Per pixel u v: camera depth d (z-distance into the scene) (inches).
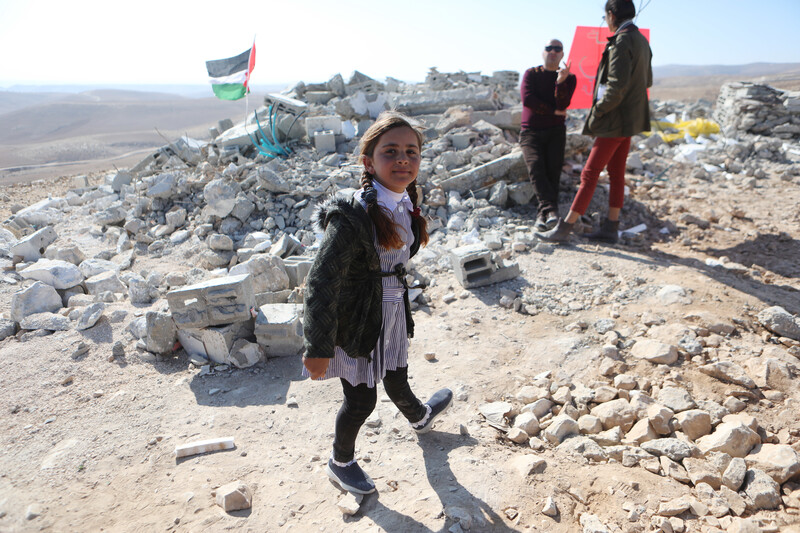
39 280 171.8
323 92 384.2
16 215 273.7
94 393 123.1
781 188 271.0
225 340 131.7
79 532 83.7
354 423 85.7
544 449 101.8
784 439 99.2
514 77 439.8
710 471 92.0
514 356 134.6
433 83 406.3
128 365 134.8
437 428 109.0
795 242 201.9
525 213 235.1
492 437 105.9
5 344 144.6
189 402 119.8
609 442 102.1
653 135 358.3
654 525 81.9
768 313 136.1
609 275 174.2
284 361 136.3
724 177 292.8
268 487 93.0
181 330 136.6
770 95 373.1
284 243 196.5
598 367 127.0
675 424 104.1
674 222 228.8
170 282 182.1
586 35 298.0
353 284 75.5
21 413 116.6
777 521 81.5
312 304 69.7
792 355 124.6
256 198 235.6
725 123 407.5
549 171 216.1
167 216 234.7
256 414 114.6
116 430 110.0
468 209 230.4
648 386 117.9
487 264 169.5
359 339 77.0
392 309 81.8
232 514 86.7
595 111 177.9
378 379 82.7
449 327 149.7
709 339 131.9
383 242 73.8
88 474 97.2
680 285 162.7
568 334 142.0
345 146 291.0
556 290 167.2
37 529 84.4
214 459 100.6
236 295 130.1
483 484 91.3
